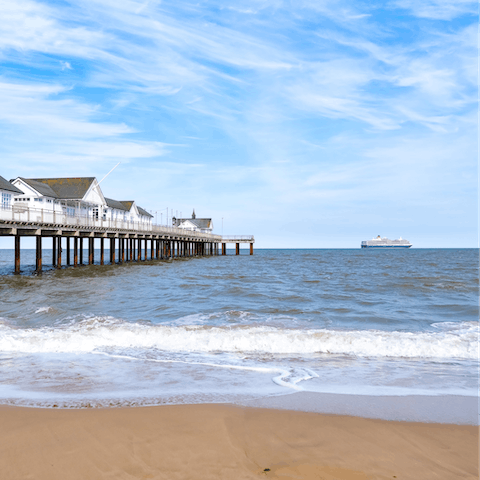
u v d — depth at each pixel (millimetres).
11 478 3617
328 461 4031
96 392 6164
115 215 56844
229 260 66125
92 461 3936
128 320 13523
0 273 30891
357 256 95250
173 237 59281
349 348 9758
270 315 14750
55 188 44969
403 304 17734
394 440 4559
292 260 68500
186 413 5188
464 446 4453
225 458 4031
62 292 20031
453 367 8211
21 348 9531
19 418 4961
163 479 3631
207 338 10438
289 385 6672
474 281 28312
